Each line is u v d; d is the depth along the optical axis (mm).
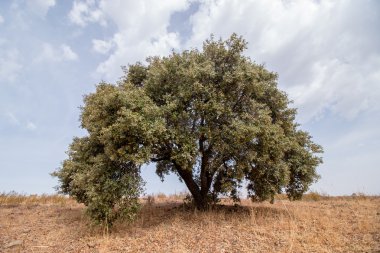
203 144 12062
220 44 11672
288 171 11594
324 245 8383
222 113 10891
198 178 13195
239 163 11008
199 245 8758
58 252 8867
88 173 10594
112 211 10266
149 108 10078
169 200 17500
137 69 13344
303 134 13555
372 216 10906
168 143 11234
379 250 7723
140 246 8906
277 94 12594
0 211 13891
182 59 11781
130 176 10312
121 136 9773
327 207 13633
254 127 10320
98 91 12609
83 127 13484
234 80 10953
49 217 13000
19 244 9461
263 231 9500
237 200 12727
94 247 9031
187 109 11336
